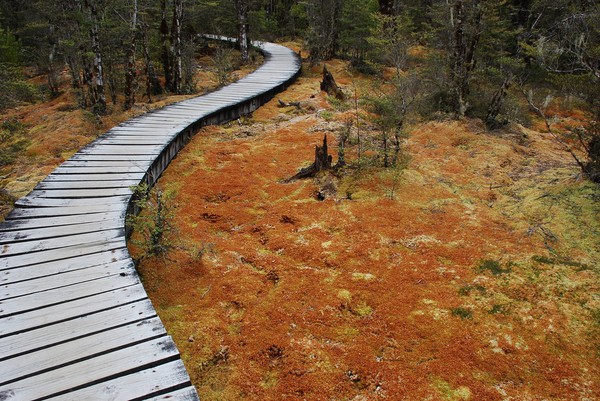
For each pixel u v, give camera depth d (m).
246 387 4.03
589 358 4.15
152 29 20.72
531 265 5.50
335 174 8.41
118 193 6.71
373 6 25.06
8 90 12.63
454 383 3.94
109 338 3.73
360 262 5.84
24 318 3.95
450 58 12.77
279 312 4.94
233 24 30.33
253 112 14.69
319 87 18.55
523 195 7.54
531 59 15.50
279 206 7.52
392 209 7.15
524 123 12.93
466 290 5.15
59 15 17.58
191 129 11.09
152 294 5.27
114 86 18.55
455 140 10.46
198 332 4.68
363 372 4.11
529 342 4.36
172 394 3.21
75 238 5.39
